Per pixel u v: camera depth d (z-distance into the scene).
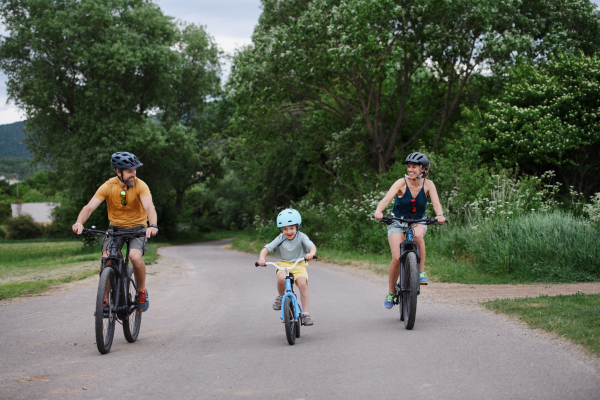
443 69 24.89
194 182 52.88
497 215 12.73
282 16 25.03
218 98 47.34
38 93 31.25
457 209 14.70
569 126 16.44
